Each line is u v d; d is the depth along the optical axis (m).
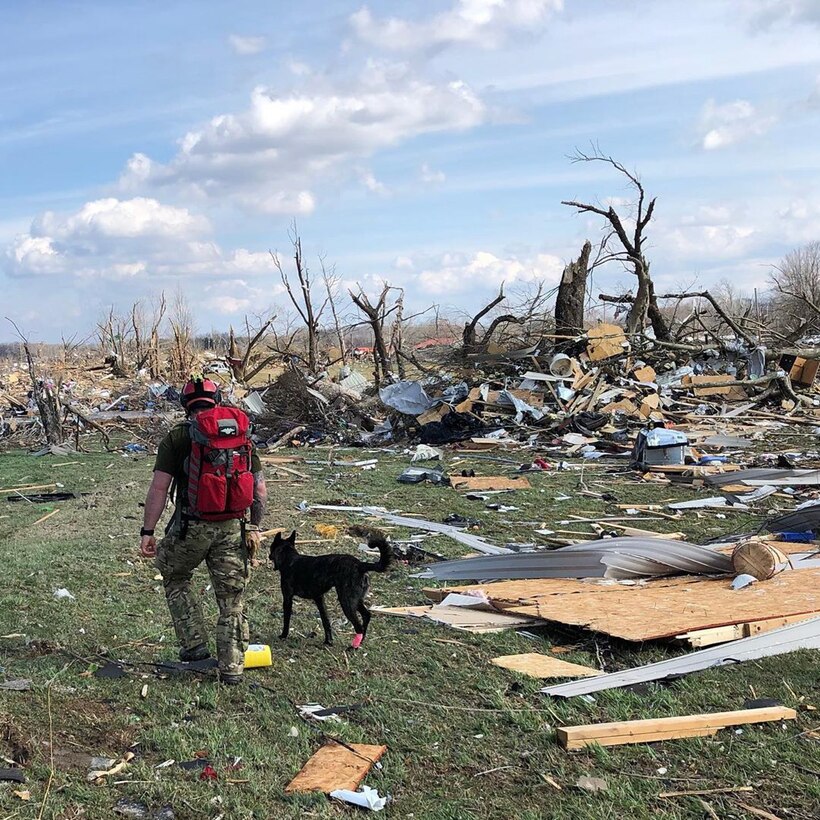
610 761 4.47
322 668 5.74
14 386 34.09
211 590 7.64
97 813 3.75
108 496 13.30
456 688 5.45
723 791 4.18
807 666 5.73
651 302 28.36
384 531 10.48
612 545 8.21
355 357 40.81
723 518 11.49
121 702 4.94
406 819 3.93
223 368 38.44
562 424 20.16
